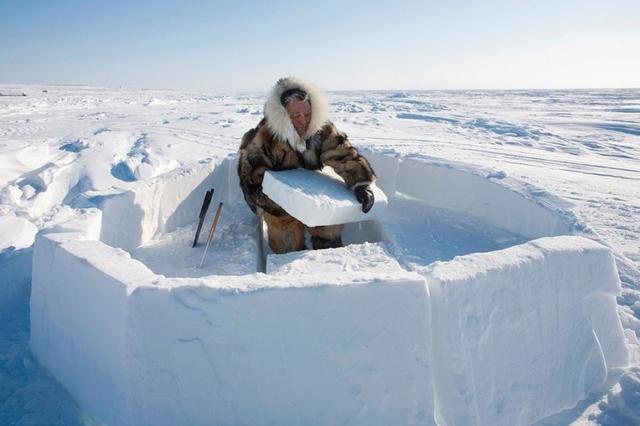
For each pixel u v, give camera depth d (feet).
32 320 6.08
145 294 4.27
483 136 33.58
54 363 5.61
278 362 4.29
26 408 5.15
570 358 5.19
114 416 4.61
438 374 4.50
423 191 10.28
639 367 5.52
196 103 97.30
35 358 6.05
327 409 4.33
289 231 9.14
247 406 4.32
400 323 4.32
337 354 4.30
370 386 4.33
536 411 4.90
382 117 50.72
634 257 9.60
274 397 4.32
